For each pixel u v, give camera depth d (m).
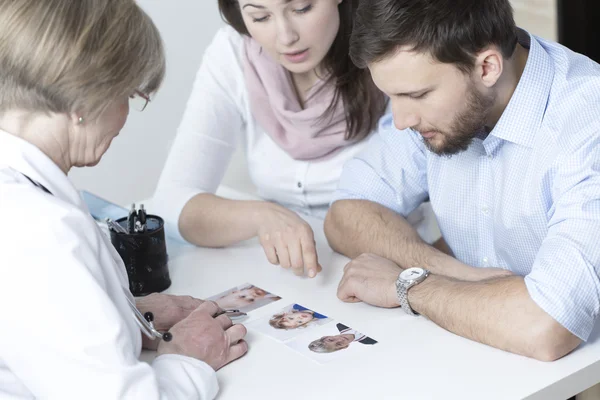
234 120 2.18
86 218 1.15
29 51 1.09
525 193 1.54
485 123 1.47
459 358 1.32
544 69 1.48
